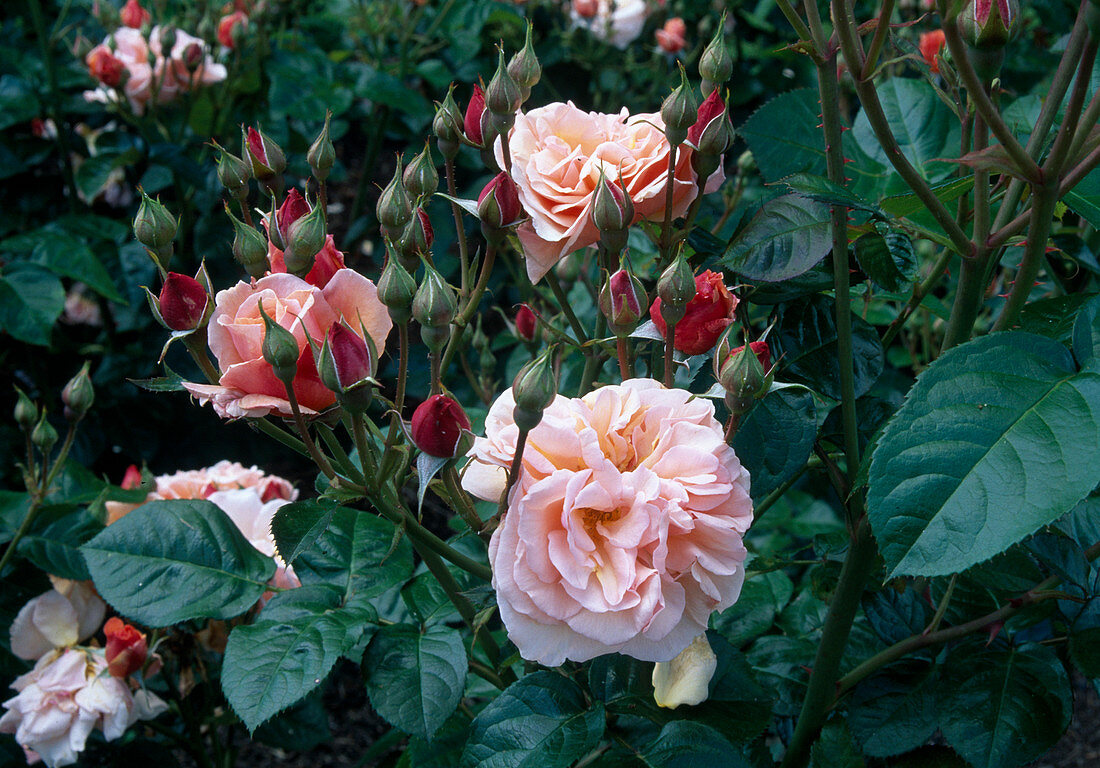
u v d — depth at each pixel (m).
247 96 1.36
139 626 0.71
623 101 1.50
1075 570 0.52
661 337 0.47
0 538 0.71
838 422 0.55
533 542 0.41
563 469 0.42
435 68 1.36
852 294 0.61
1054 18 1.19
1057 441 0.40
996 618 0.53
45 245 1.05
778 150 0.65
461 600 0.52
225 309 0.44
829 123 0.48
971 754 0.51
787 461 0.52
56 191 1.33
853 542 0.52
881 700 0.54
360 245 1.62
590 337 0.62
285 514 0.52
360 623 0.52
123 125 1.39
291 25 1.59
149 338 1.26
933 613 0.56
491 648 0.56
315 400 0.44
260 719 0.48
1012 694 0.52
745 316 0.55
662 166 0.50
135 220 0.46
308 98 1.21
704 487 0.42
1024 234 0.49
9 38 1.35
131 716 0.69
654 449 0.43
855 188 0.65
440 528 1.23
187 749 0.77
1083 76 0.40
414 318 0.45
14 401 1.34
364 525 0.58
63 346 1.32
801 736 0.56
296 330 0.43
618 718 0.51
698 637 0.47
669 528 0.42
